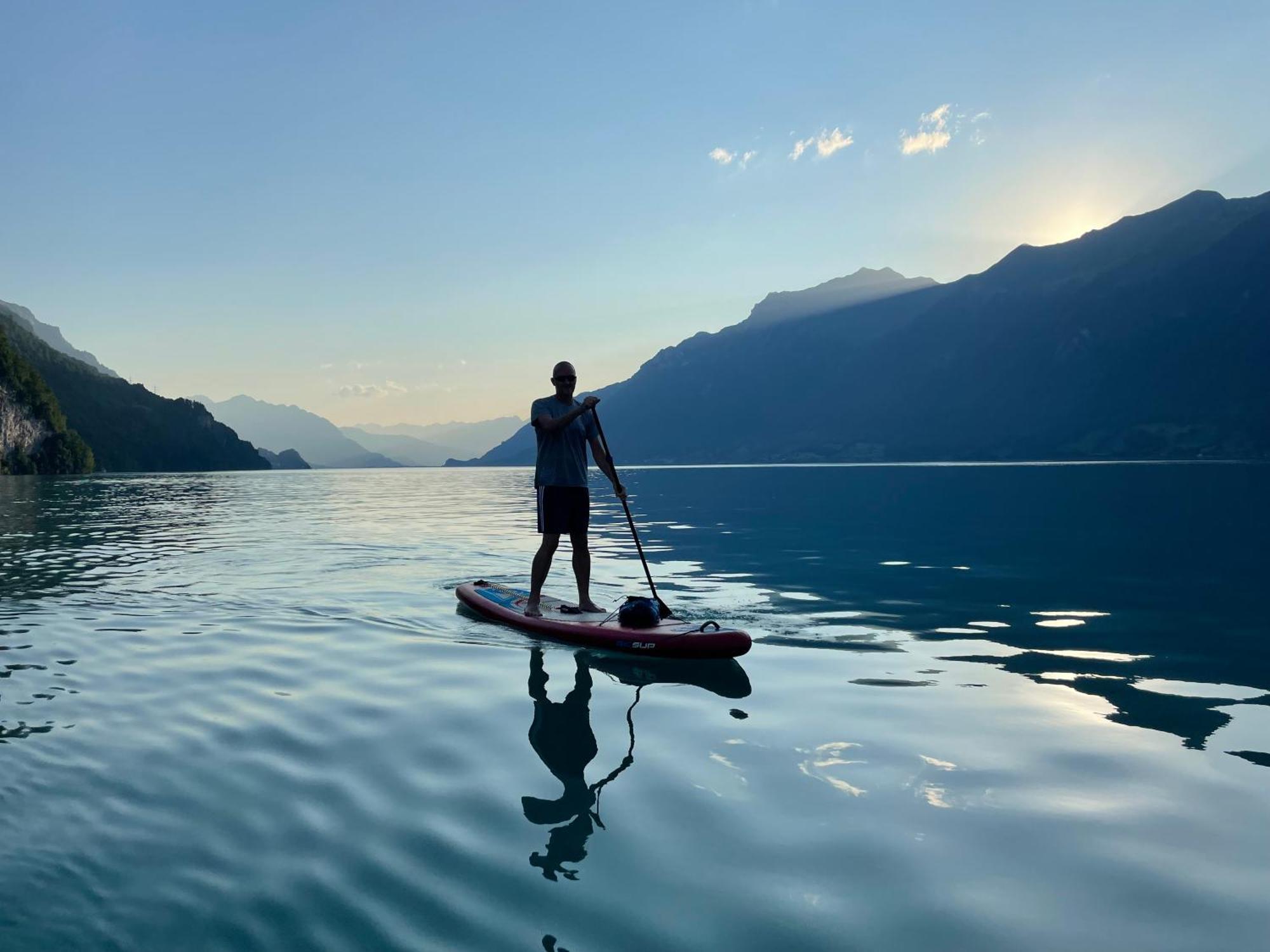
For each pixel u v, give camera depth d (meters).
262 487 46.22
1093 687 4.59
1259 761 3.38
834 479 50.19
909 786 3.18
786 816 2.92
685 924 2.21
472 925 2.21
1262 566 9.42
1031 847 2.65
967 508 21.11
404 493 36.91
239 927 2.19
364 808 3.00
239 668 5.12
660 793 3.14
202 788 3.17
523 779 3.30
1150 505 20.52
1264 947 2.08
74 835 2.73
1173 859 2.55
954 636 6.05
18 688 4.60
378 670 5.11
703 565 10.23
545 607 6.87
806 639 6.00
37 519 19.06
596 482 44.09
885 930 2.18
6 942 2.08
